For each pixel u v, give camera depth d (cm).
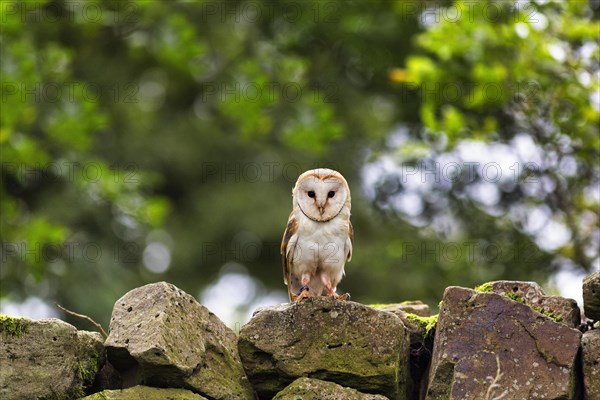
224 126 2345
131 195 1891
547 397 659
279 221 2161
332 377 691
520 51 1388
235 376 707
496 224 1577
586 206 1460
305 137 1842
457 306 693
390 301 1877
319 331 699
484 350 679
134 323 680
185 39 1933
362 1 2075
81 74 2189
